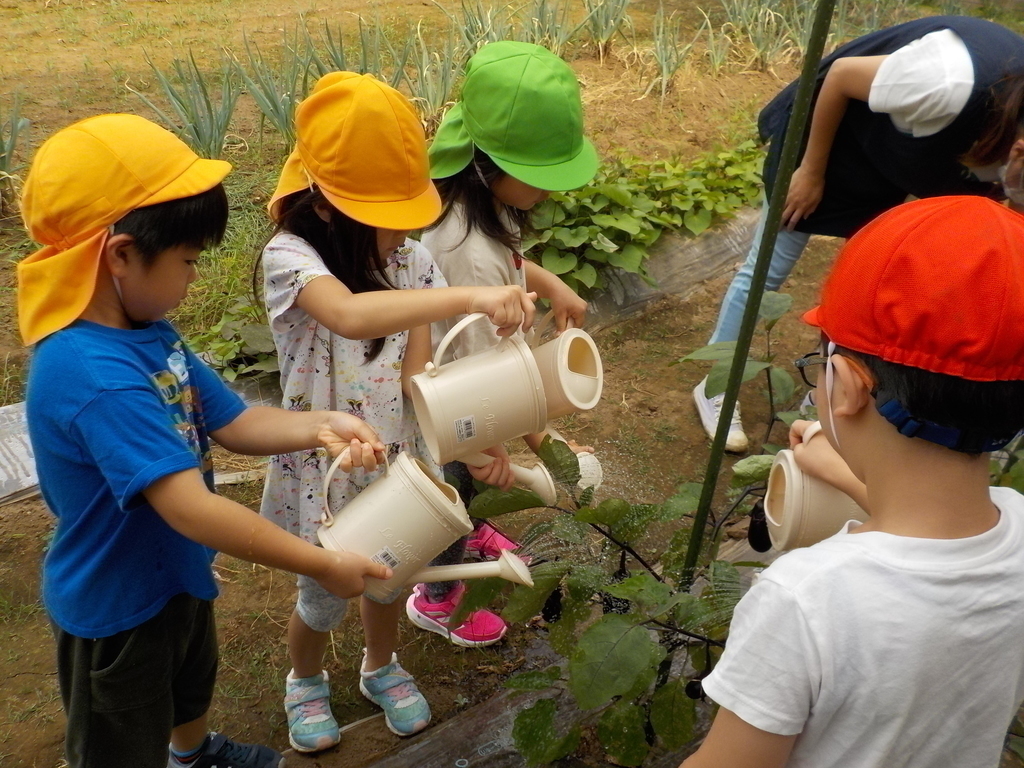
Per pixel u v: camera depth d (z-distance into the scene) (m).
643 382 3.73
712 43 6.09
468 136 1.95
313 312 1.71
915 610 1.01
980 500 1.04
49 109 4.65
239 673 2.42
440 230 2.02
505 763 2.13
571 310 2.28
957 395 0.96
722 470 3.28
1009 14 7.44
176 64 4.30
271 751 2.13
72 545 1.57
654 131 5.22
